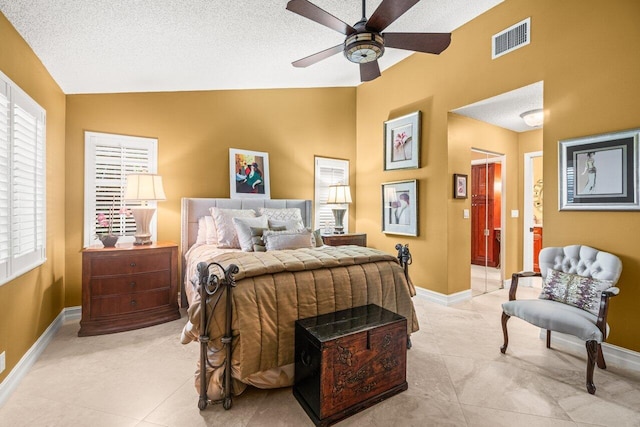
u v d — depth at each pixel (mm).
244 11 2494
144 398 1940
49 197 2828
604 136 2467
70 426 1688
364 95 5102
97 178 3418
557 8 2799
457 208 3939
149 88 3629
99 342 2738
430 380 2176
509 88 3172
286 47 3213
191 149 3980
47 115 2781
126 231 3551
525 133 4656
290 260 2287
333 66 4113
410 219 4250
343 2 2701
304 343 1865
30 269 2336
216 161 4145
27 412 1796
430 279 4031
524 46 3045
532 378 2201
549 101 2852
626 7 2385
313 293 2150
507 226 4617
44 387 2051
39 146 2561
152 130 3738
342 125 5156
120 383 2104
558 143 2758
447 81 3797
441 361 2445
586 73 2604
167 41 2701
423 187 4109
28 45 2375
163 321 3170
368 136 5020
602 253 2395
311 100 4895
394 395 1994
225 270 1857
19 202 2186
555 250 2664
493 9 3305
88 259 2885
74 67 2822
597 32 2539
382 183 4703
